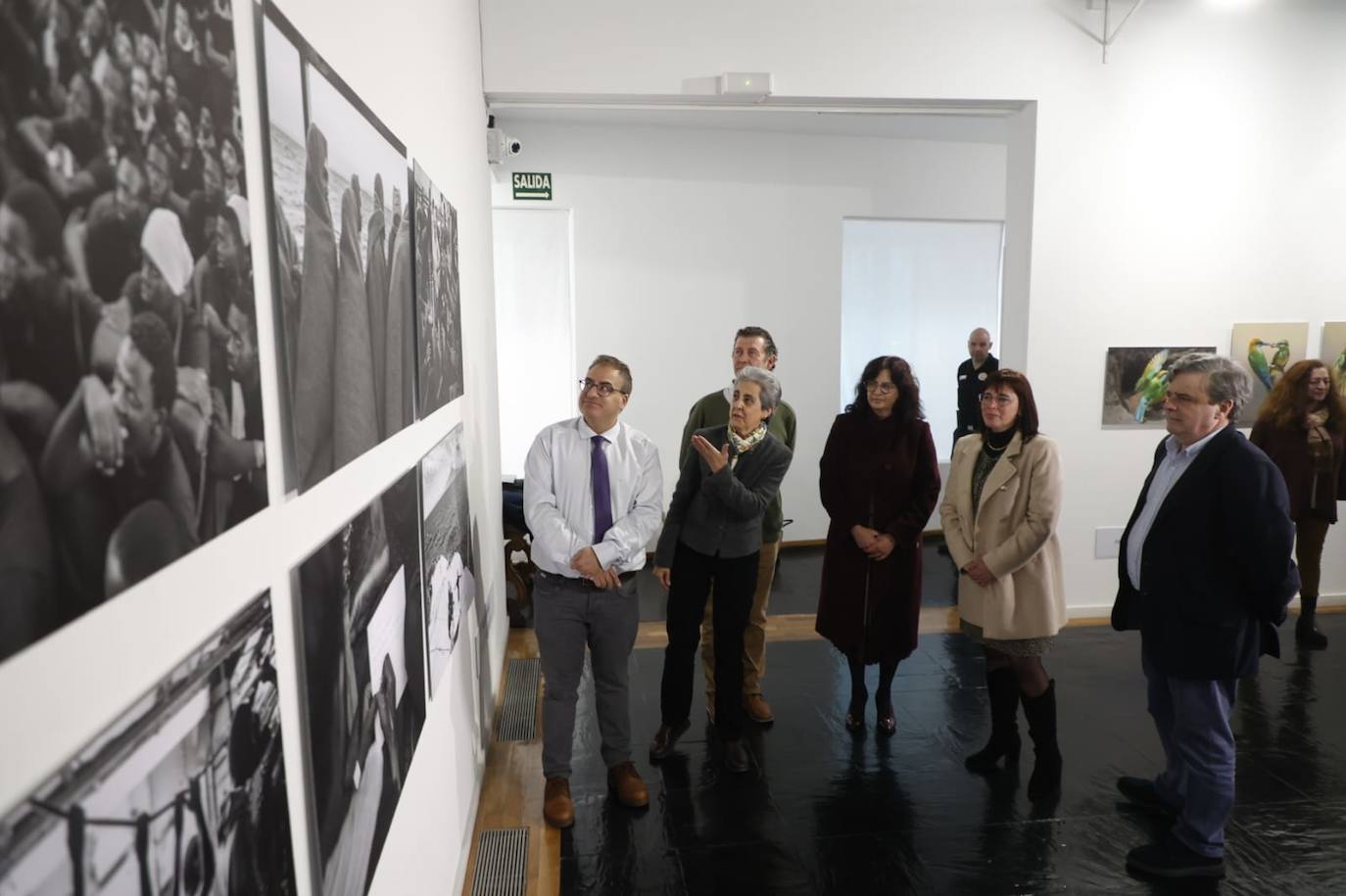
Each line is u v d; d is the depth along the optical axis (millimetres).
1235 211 4184
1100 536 4328
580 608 2432
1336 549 4555
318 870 889
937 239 6008
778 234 5695
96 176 481
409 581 1462
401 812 1375
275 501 797
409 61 1650
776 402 2721
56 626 441
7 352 401
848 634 2975
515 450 5676
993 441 2664
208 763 628
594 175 5453
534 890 2176
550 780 2516
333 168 1021
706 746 2975
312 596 894
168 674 569
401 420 1426
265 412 774
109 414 494
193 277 612
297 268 866
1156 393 4242
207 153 638
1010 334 4289
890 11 3785
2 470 398
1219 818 2195
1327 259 4273
